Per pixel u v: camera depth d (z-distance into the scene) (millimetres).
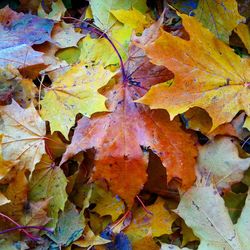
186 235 486
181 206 462
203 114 483
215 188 459
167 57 457
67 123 480
